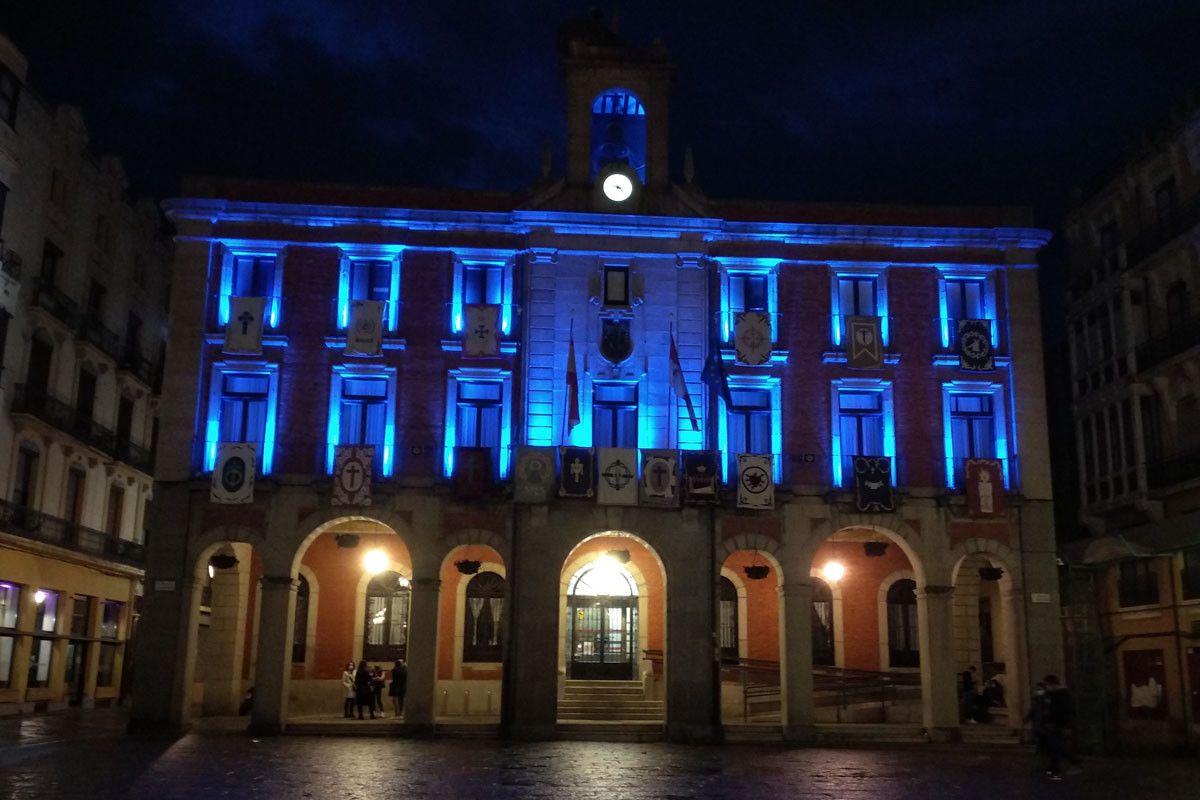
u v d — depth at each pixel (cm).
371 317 2955
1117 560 3034
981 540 2934
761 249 3080
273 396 2920
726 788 1786
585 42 3186
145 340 4484
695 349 2997
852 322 3027
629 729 2786
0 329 3338
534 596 2820
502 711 2764
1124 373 3244
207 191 3030
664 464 2878
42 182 3578
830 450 2977
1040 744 2067
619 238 3038
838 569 3347
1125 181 3303
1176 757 2586
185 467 2864
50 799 1533
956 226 3122
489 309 2981
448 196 3084
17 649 3378
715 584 2856
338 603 3244
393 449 2916
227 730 2783
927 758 2373
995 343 3073
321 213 3000
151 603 2795
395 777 1861
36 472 3584
